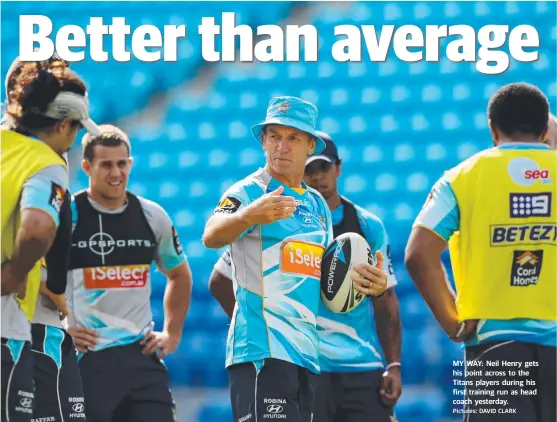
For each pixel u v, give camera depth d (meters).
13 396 12.80
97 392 17.80
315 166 18.05
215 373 34.94
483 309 14.73
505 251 14.70
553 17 41.53
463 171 15.04
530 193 14.70
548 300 14.64
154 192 41.06
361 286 14.83
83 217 18.09
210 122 42.19
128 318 18.16
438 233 15.02
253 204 13.37
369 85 41.75
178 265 19.11
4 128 13.55
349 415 17.97
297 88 42.19
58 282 14.22
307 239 14.67
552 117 16.69
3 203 12.70
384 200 39.38
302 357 14.30
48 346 15.91
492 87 40.88
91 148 17.97
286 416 13.84
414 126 40.72
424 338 33.81
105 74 43.06
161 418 18.06
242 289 14.42
